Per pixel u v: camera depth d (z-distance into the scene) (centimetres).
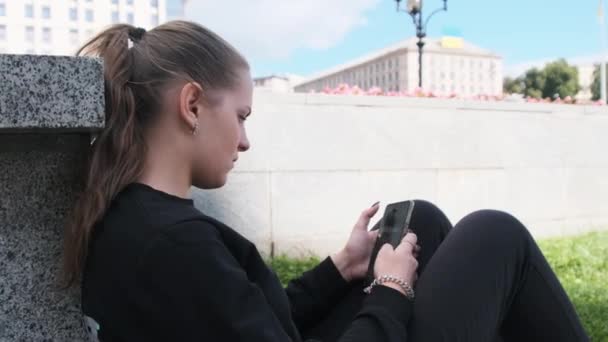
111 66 108
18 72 94
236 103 114
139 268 97
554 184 546
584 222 560
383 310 113
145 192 105
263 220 434
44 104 96
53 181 112
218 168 114
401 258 124
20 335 111
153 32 113
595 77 4825
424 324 117
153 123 109
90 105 99
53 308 113
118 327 100
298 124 445
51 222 112
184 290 96
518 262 129
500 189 523
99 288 102
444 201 500
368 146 469
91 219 103
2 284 109
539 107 536
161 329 96
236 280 98
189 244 98
